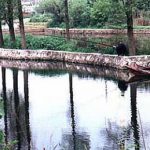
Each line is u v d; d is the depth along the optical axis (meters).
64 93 29.28
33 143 19.77
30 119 23.39
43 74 36.41
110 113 24.16
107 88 29.84
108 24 61.31
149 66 33.69
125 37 50.72
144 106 25.05
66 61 40.38
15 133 20.89
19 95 29.30
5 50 44.22
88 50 40.69
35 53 42.50
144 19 61.81
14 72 37.91
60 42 43.91
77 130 21.73
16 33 61.09
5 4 45.50
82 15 65.38
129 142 19.12
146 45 42.34
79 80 33.03
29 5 88.56
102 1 36.84
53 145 19.62
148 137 19.81
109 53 38.81
